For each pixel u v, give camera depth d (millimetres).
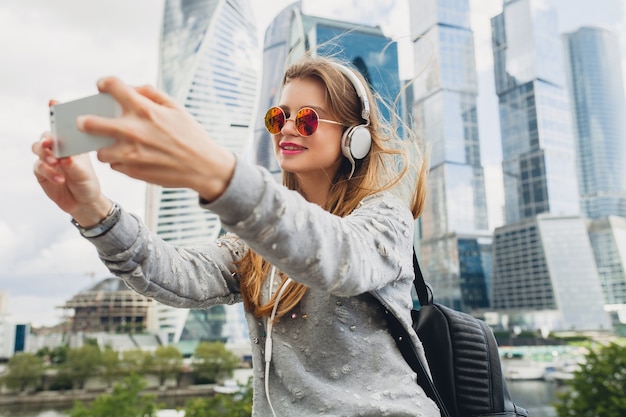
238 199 564
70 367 45125
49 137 689
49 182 770
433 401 916
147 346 51438
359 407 842
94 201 806
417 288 1225
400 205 946
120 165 534
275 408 913
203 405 26344
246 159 601
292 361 917
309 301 937
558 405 17844
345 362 898
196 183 541
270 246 604
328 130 1029
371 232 798
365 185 1042
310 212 646
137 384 33594
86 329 53156
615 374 17109
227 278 1097
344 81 1054
